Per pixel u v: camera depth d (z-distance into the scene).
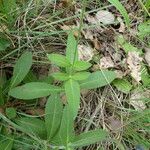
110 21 0.36
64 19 0.33
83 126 0.30
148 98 0.32
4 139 0.26
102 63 0.33
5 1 0.31
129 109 0.31
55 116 0.27
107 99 0.32
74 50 0.28
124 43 0.35
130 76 0.34
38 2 0.34
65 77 0.26
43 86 0.27
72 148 0.26
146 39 0.36
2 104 0.28
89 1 0.37
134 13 0.38
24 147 0.27
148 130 0.30
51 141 0.26
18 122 0.27
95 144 0.29
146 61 0.35
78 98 0.26
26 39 0.32
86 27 0.34
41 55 0.32
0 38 0.31
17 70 0.29
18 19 0.33
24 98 0.27
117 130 0.30
